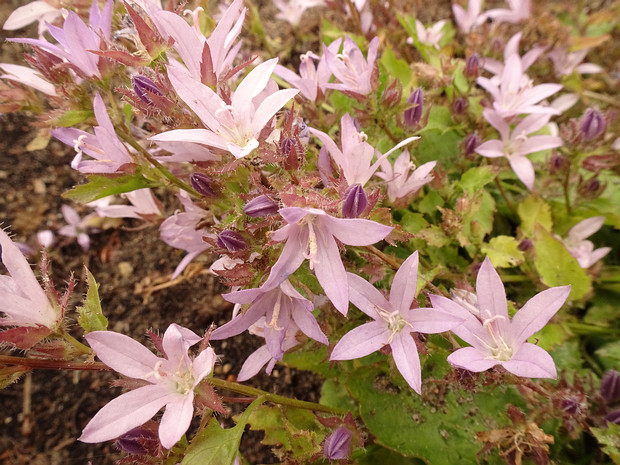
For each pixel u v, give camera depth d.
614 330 0.17
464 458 0.15
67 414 0.19
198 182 0.12
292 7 0.25
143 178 0.13
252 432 0.19
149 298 0.22
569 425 0.13
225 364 0.20
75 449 0.19
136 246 0.23
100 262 0.22
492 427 0.15
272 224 0.11
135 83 0.11
